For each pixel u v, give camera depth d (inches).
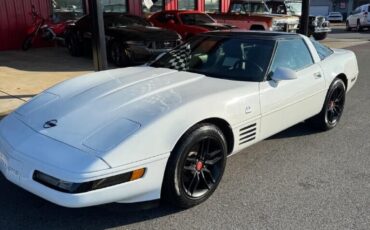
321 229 120.0
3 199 135.4
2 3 517.7
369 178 155.5
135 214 126.8
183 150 121.1
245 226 121.3
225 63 166.1
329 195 141.1
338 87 206.2
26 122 126.8
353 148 188.1
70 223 122.0
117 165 107.2
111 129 114.5
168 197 124.1
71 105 131.0
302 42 188.9
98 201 106.6
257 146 188.5
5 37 528.4
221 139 135.1
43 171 107.3
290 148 186.5
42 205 132.0
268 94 155.2
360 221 124.3
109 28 422.6
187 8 738.2
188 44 187.5
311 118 206.1
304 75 178.9
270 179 153.6
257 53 166.2
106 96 135.4
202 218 125.4
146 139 112.9
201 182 133.4
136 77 155.9
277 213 128.8
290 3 682.2
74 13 590.6
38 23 543.2
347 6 2206.0
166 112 120.8
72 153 107.7
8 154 116.5
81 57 472.1
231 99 139.5
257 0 637.9
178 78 153.0
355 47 619.2
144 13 666.8
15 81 320.5
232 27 516.7
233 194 141.0
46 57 468.1
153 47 393.7
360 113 249.9
